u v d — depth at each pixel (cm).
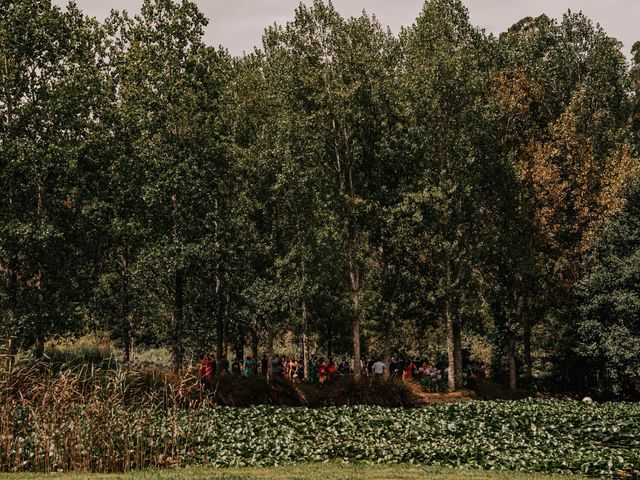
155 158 3312
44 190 3033
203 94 3366
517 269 4069
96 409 1717
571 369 4188
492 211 4203
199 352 3966
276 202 3638
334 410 2831
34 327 2847
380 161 3828
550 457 1886
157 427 1891
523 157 4284
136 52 3341
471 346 5166
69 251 3077
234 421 2411
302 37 3750
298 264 3609
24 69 2873
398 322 4316
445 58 3878
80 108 3047
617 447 2084
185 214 3378
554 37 5553
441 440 2127
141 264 3253
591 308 3881
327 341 4828
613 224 3941
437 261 3916
